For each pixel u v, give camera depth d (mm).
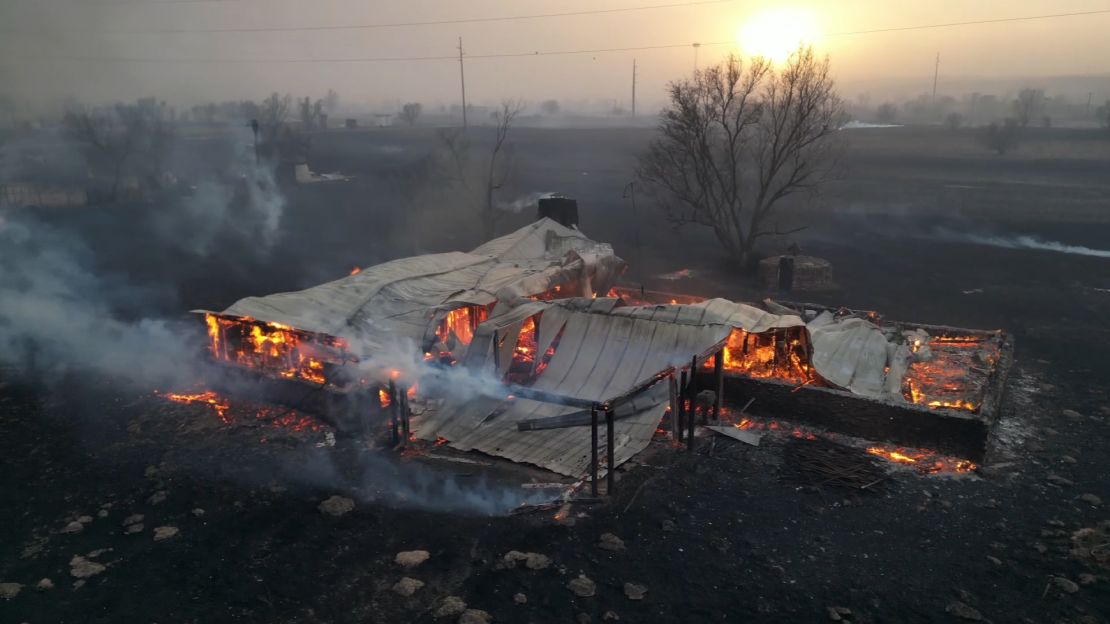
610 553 9898
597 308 15023
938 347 17062
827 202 41906
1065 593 8961
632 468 12156
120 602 8922
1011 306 22266
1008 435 13477
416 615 8703
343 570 9578
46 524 10695
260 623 8555
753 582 9281
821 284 24688
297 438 13508
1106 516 10664
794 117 27234
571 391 13727
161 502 11289
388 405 14609
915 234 34438
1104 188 46000
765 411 14305
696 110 26844
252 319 14945
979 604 8805
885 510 10945
